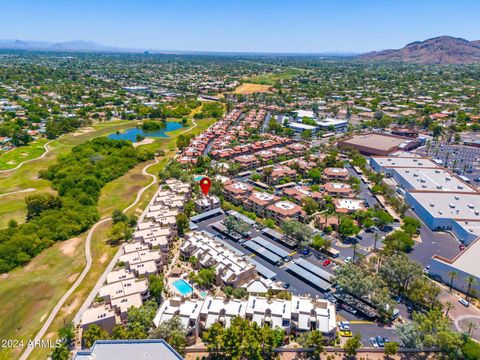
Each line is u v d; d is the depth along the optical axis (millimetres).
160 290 139625
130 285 140375
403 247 171750
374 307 136750
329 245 174125
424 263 168750
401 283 145125
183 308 128500
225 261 155625
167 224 191000
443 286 151375
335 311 132500
